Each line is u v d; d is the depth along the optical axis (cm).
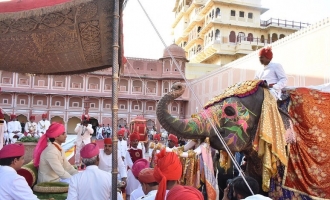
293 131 381
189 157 346
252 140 376
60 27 318
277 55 2036
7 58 375
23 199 280
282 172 377
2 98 3544
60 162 434
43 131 1647
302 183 374
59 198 377
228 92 402
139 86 3894
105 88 3841
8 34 323
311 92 404
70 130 3888
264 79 419
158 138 1016
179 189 182
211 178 346
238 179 309
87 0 292
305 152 383
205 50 4269
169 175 230
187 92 3816
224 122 372
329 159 387
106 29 329
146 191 282
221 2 4097
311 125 388
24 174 431
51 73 451
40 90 3641
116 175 303
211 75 3102
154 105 3903
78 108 3791
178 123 354
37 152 454
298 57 1812
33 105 3638
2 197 274
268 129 361
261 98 387
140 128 1463
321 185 378
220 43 4069
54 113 3697
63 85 3728
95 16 311
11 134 1547
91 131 975
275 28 4231
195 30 4747
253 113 381
